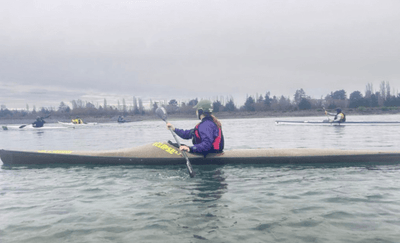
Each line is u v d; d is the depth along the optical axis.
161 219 2.45
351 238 2.02
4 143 11.27
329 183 3.56
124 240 2.07
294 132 14.03
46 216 2.59
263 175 4.04
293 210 2.62
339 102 74.81
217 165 4.77
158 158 4.84
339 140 9.59
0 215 2.64
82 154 5.08
